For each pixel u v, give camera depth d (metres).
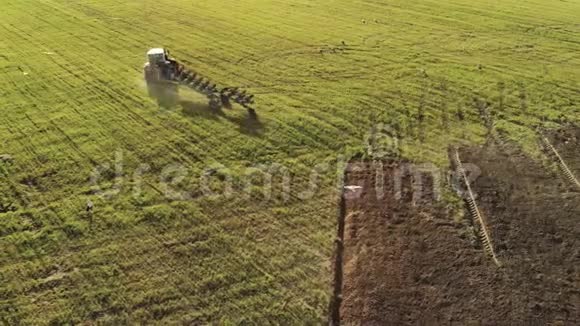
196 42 32.03
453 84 27.28
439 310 15.33
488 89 26.80
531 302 15.59
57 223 18.23
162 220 18.36
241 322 14.98
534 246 17.56
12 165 21.00
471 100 25.86
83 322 15.00
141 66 28.70
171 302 15.56
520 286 16.11
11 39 32.31
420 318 15.09
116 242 17.53
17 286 16.02
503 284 16.17
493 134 23.31
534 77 28.03
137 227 18.08
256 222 18.33
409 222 18.45
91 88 26.48
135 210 18.77
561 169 21.19
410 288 16.00
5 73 27.97
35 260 16.89
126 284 16.09
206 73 28.06
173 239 17.62
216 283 16.12
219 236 17.77
